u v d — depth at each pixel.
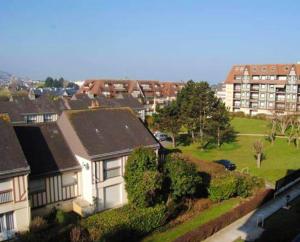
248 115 88.44
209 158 47.50
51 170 26.88
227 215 25.78
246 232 24.75
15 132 26.66
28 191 24.89
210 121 52.16
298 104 90.44
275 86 93.31
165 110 53.12
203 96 52.75
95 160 27.64
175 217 26.56
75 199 28.59
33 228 22.89
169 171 27.92
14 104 66.69
